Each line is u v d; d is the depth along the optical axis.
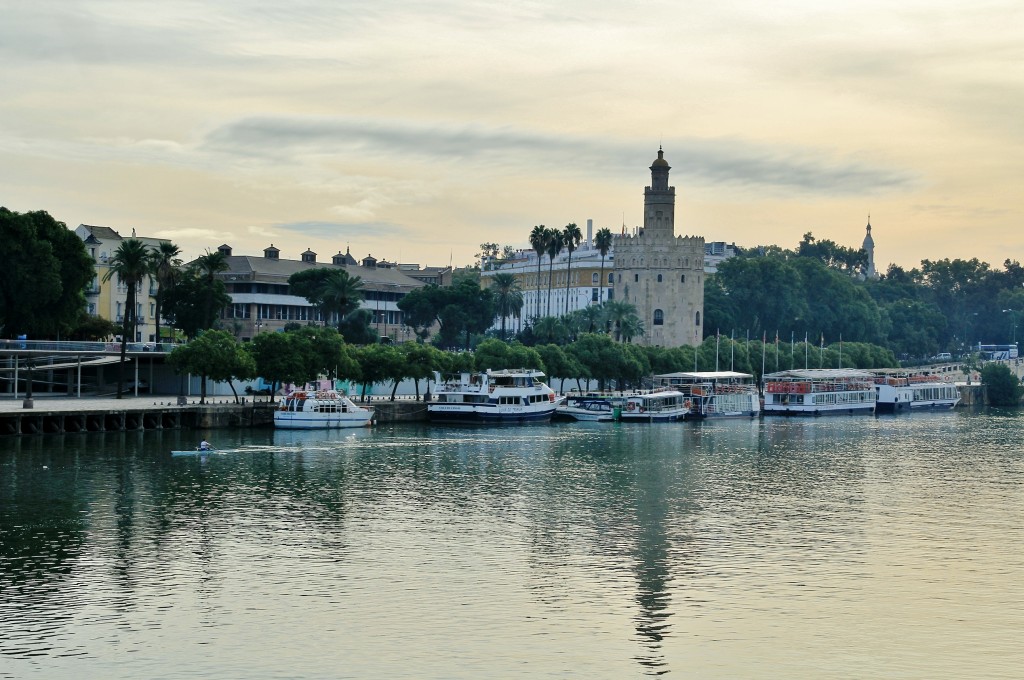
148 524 102.56
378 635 74.38
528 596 82.94
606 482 130.75
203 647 71.75
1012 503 120.44
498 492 122.44
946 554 96.56
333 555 93.31
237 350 175.12
